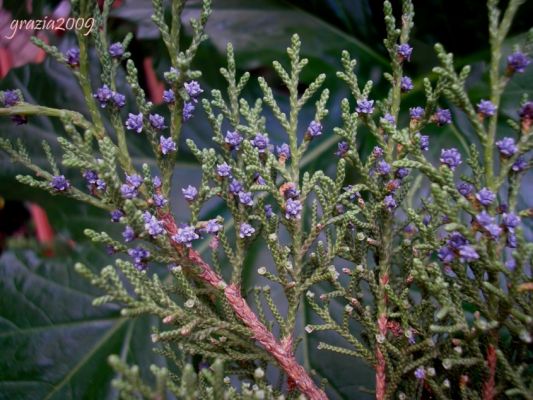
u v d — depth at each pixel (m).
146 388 0.16
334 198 0.20
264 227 0.20
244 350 0.21
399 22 0.36
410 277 0.20
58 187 0.19
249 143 0.19
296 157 0.20
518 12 0.34
